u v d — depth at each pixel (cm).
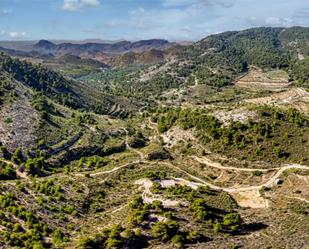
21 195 13050
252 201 14225
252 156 16512
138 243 11044
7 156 17838
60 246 11006
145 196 13662
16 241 10950
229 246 11025
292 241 11288
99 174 16400
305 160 15638
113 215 12738
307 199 13700
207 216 12212
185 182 15125
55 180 15175
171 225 11400
